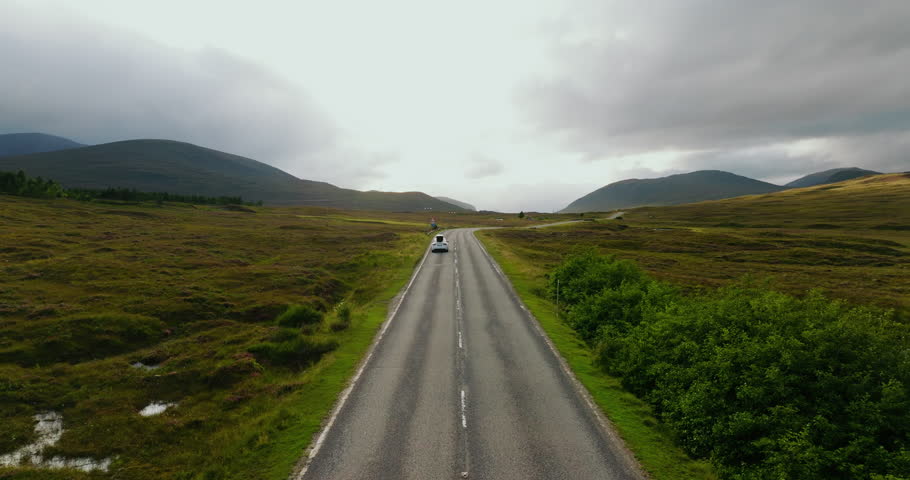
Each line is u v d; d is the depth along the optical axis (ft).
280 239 268.00
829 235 360.28
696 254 289.12
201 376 77.56
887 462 37.65
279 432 53.98
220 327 104.78
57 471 51.47
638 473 44.57
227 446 53.47
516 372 70.59
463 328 94.32
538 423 54.34
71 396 68.80
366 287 146.20
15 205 302.86
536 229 402.93
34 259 158.40
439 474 44.04
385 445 49.60
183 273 154.71
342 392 64.03
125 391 71.92
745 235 367.25
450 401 60.34
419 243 252.42
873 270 226.38
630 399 62.03
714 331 61.21
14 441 56.95
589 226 442.50
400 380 67.67
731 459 46.60
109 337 92.07
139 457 55.26
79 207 350.23
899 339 48.42
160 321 104.42
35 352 81.97
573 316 102.37
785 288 173.06
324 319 104.47
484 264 177.27
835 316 51.34
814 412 44.42
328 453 48.34
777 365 48.57
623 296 95.40
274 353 86.17
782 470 40.27
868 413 40.91
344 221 451.53
